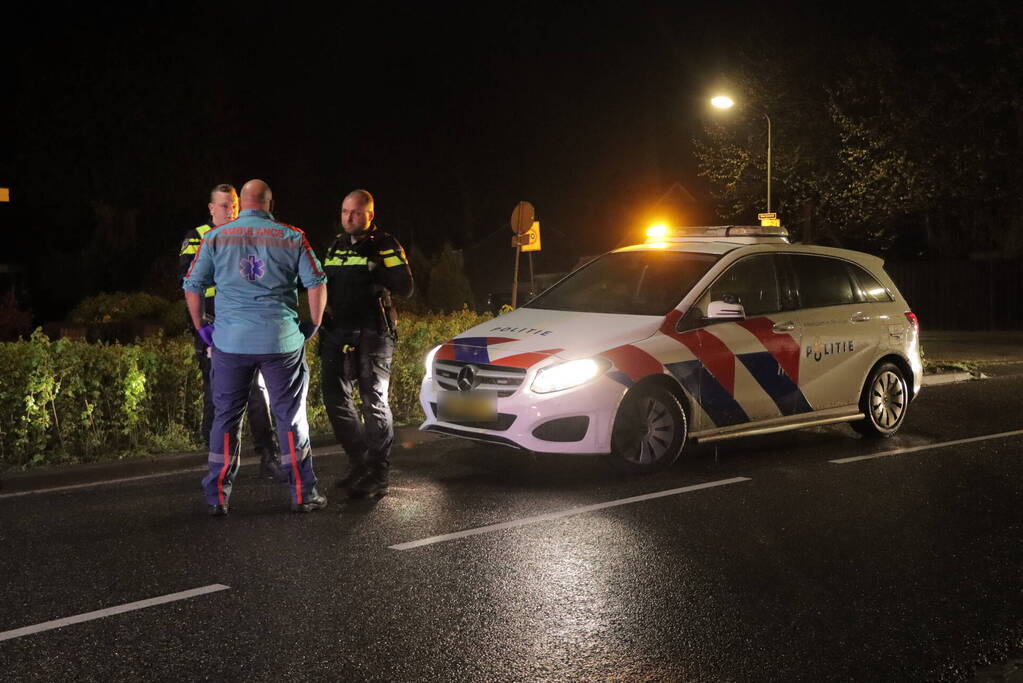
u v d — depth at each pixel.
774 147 34.44
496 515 6.82
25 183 46.41
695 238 9.71
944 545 6.18
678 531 6.46
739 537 6.33
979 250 34.75
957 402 12.24
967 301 32.25
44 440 8.36
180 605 5.09
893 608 5.10
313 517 6.78
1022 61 30.16
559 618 4.95
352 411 7.45
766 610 5.06
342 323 7.34
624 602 5.17
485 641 4.65
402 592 5.30
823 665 4.41
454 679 4.25
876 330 9.54
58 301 37.69
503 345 8.05
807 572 5.66
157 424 9.11
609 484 7.71
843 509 7.03
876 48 32.16
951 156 31.45
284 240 6.72
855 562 5.84
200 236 7.76
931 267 32.53
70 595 5.23
